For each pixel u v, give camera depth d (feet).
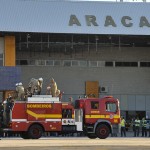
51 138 229.86
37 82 228.02
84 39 353.31
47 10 336.29
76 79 359.46
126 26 339.77
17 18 330.13
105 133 223.51
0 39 331.77
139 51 365.81
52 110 216.33
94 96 352.28
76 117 221.25
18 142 178.40
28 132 213.46
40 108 215.10
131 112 362.12
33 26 329.93
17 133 218.59
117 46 362.74
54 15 335.88
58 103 217.36
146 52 366.63
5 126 214.48
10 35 331.16
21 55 353.72
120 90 362.53
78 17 337.52
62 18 335.67
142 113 362.74
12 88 318.45
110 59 363.15
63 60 358.43
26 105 213.66
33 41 348.79
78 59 360.07
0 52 330.34
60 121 217.36
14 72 320.29
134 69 364.79
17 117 212.64
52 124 216.13
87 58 360.48
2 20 328.29
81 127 221.46
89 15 338.95
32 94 224.74
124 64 364.58
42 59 355.77
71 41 352.69
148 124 285.84
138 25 341.00
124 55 364.58
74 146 154.40
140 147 155.22
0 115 216.95
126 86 363.15
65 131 218.59
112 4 344.69
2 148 146.61
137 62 365.61
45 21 332.60
